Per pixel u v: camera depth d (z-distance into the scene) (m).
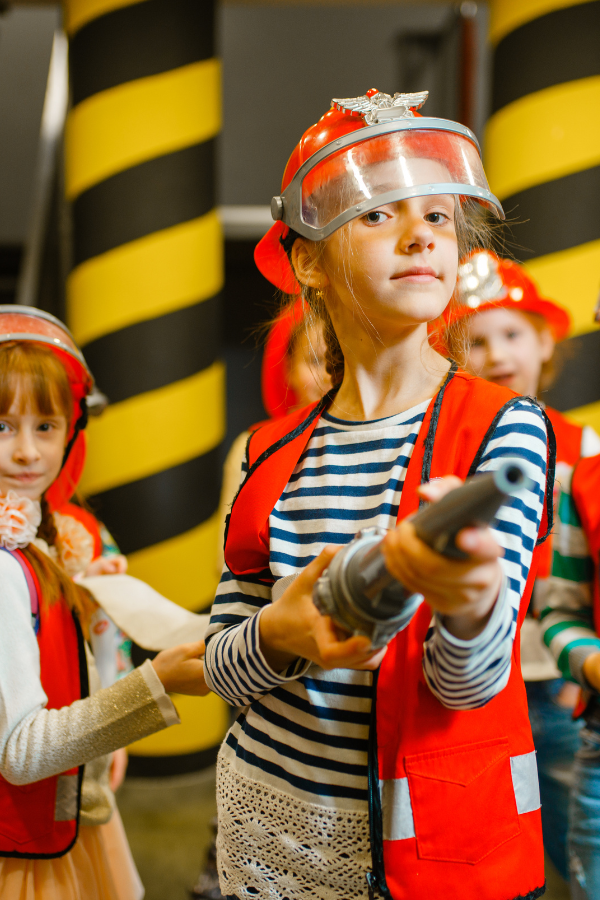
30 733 0.95
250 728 0.82
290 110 4.39
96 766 1.14
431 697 0.69
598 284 2.47
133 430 2.64
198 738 2.65
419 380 0.79
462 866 0.67
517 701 0.72
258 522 0.80
